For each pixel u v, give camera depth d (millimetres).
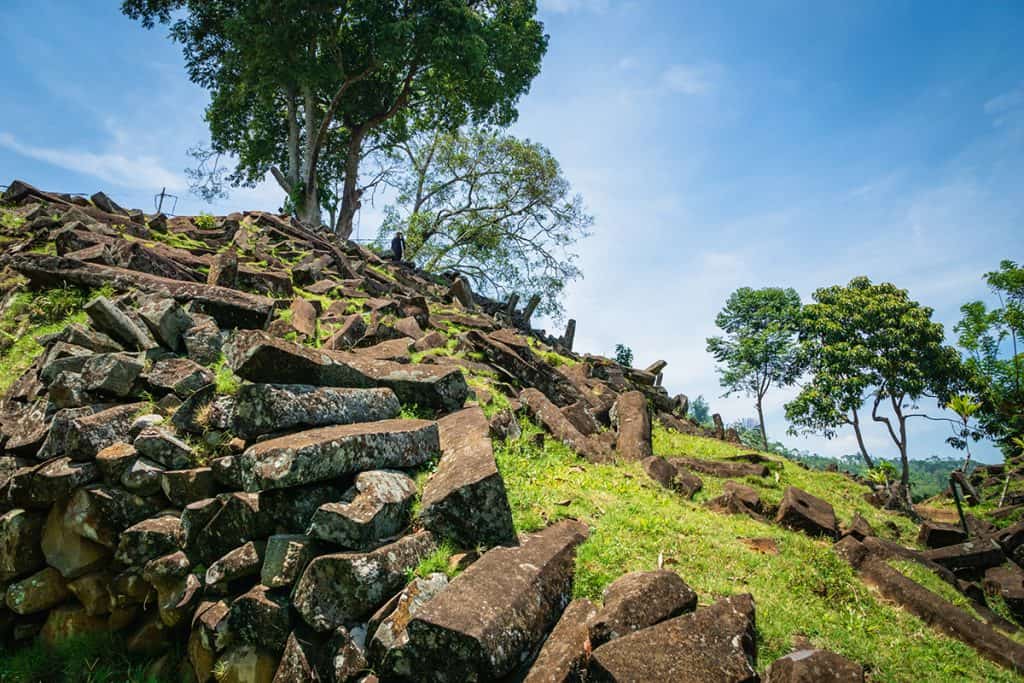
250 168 34125
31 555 5871
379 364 7488
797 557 6445
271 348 5773
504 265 34406
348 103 32125
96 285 9117
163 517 5559
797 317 37969
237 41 25875
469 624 3801
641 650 3918
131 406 6281
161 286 8758
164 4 27500
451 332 12602
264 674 4473
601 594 4848
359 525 4570
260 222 17969
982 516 13125
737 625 4445
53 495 5672
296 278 13336
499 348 11031
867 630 5355
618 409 11094
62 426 6004
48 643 5656
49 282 9281
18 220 12477
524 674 3898
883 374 29094
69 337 6977
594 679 3715
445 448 6094
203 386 6516
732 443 14133
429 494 5160
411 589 4340
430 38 27094
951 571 7648
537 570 4621
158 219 14312
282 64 26375
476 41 26906
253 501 5027
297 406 5602
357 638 4211
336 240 20844
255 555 4883
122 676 5250
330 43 27953
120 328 7223
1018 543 8328
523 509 5973
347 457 5137
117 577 5484
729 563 5934
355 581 4309
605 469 8375
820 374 30453
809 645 4824
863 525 8305
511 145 32781
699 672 3805
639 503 7125
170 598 5191
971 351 29703
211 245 14359
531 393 9562
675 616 4508
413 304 12578
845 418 29484
